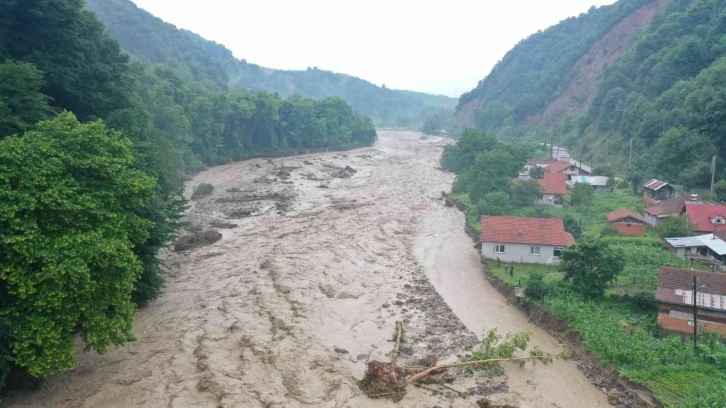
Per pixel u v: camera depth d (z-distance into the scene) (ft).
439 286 133.59
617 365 90.17
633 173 236.84
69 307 70.64
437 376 89.97
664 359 89.66
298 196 233.76
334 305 118.42
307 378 87.61
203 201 219.41
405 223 192.95
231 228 178.40
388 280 136.05
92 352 92.38
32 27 120.78
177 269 137.90
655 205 189.37
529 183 209.15
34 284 67.92
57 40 123.65
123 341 79.56
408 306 120.26
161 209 117.19
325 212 204.23
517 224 150.30
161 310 112.16
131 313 80.18
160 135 178.91
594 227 179.01
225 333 102.01
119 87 142.00
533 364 94.89
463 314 117.08
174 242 156.76
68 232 72.23
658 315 103.40
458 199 225.35
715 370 85.66
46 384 82.07
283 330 104.37
